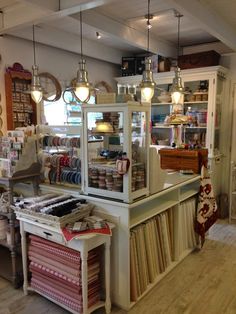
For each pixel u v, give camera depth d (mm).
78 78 2885
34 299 2352
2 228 2637
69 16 3150
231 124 4465
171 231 2814
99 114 2238
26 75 3875
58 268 2145
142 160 2303
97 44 4668
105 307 2174
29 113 3992
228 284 2547
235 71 4355
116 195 2182
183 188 3311
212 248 3271
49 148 2693
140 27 3852
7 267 2730
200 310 2205
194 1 2816
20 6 3006
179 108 4168
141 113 2232
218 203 4406
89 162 2314
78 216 2158
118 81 5113
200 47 4684
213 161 4207
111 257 2256
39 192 2678
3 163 2568
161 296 2375
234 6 3062
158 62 4590
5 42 3662
